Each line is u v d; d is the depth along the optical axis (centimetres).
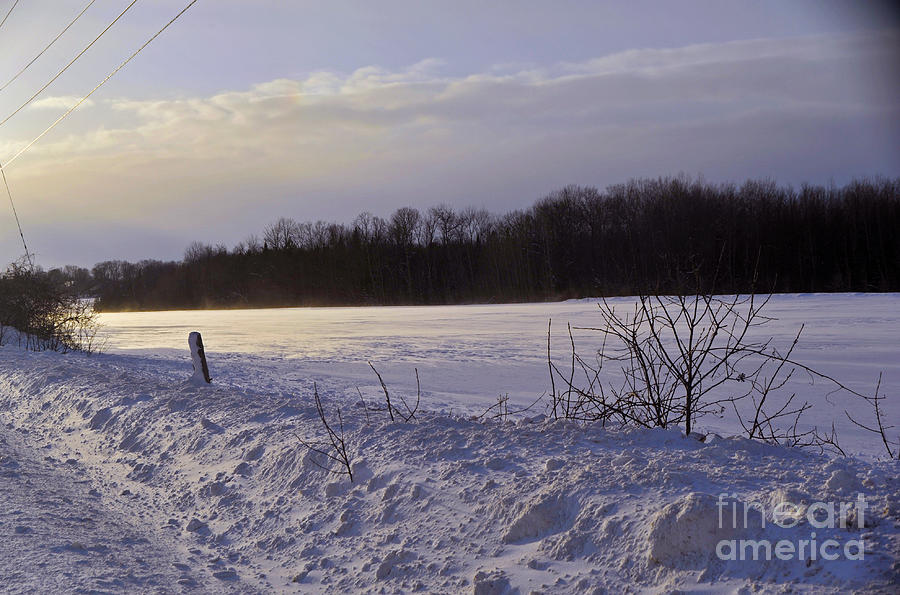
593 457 527
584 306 5609
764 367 1677
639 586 375
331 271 10806
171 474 732
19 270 2427
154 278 12862
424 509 508
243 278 11706
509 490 489
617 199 8519
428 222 10556
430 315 5416
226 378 1670
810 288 7088
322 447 649
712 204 7600
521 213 9556
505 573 414
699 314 3031
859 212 7275
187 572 499
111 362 1939
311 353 2448
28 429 1048
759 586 347
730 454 525
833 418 1084
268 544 538
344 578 466
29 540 550
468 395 1402
